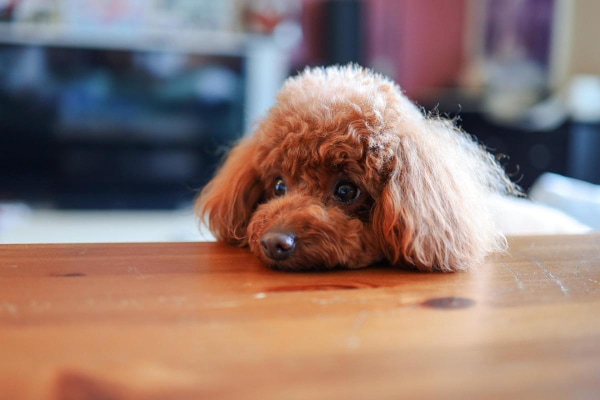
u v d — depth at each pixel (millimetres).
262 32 3934
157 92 3545
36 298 552
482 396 382
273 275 669
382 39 4199
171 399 369
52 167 3484
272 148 810
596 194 1551
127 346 446
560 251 799
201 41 3557
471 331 488
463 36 4328
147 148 3588
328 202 774
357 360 427
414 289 612
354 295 584
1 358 425
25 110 3408
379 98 795
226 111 3623
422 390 387
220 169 1039
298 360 425
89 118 3486
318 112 773
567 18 3895
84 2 3701
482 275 679
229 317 510
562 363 429
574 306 557
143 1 3777
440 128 885
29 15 3641
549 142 3521
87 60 3438
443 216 738
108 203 3539
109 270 655
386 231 739
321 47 4004
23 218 3357
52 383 390
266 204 800
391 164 766
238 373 404
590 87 3484
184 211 3533
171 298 560
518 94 4000
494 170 932
